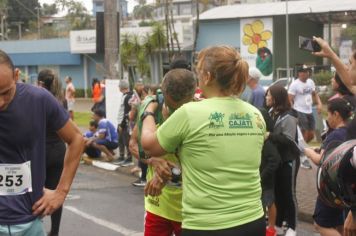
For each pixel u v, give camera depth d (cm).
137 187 1045
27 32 6562
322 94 2178
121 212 852
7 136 342
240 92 346
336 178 375
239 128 337
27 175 349
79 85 4188
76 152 372
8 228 346
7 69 336
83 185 1063
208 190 329
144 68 2730
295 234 664
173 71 414
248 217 333
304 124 1191
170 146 339
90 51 4050
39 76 677
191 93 410
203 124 330
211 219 328
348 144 377
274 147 633
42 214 357
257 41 3388
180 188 433
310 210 809
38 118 350
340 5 3228
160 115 426
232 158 332
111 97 1483
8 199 347
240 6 3597
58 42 4225
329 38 3241
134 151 480
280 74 3334
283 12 3291
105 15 1524
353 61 396
